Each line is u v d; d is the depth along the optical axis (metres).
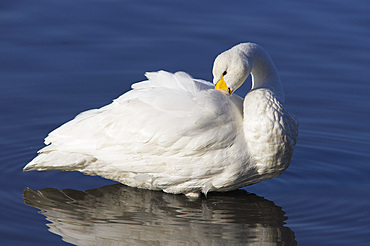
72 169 12.41
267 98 11.53
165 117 11.56
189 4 19.91
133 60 17.30
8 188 12.27
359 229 10.93
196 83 12.46
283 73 17.08
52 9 19.36
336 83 16.73
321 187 12.68
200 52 17.61
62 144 12.18
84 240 10.34
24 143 14.01
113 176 12.29
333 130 15.09
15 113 15.09
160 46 17.86
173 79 12.29
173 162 11.60
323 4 19.88
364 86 16.58
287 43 18.09
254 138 11.38
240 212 11.54
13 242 10.24
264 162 11.50
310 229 10.93
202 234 10.60
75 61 17.17
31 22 18.64
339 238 10.62
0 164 13.17
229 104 11.66
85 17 19.05
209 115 11.37
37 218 11.07
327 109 15.84
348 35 18.41
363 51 17.80
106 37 18.19
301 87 16.61
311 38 18.31
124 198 12.01
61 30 18.38
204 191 11.84
